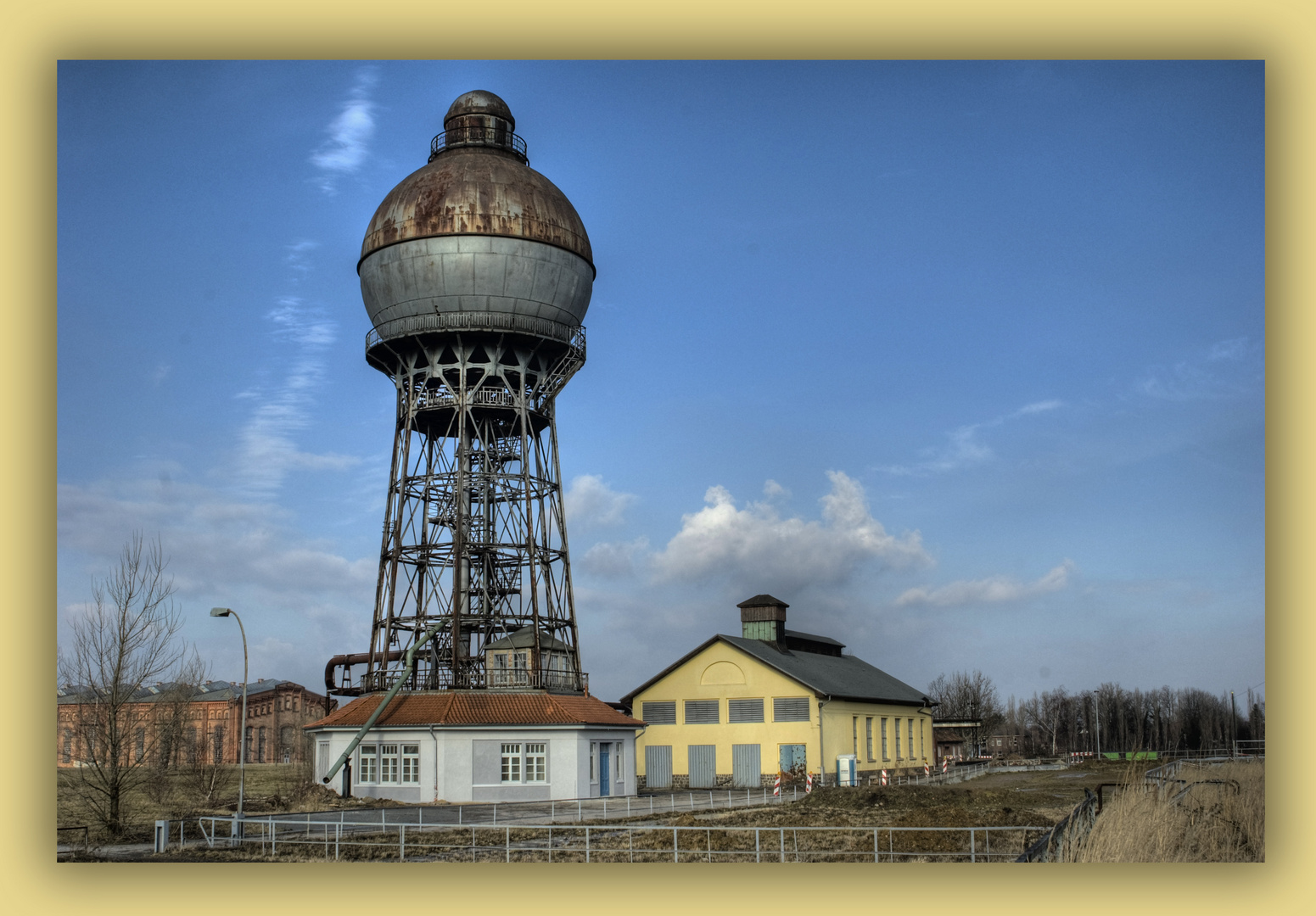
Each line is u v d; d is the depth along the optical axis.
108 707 42.44
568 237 58.25
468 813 45.72
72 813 51.84
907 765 77.38
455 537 55.56
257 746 136.00
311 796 51.38
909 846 34.19
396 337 56.59
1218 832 28.45
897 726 76.88
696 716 66.06
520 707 53.94
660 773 66.25
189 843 36.84
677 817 43.31
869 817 42.31
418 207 56.69
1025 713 157.50
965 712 124.19
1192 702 137.12
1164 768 47.19
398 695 55.00
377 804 50.75
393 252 56.53
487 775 52.31
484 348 57.28
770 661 64.94
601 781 55.75
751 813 44.66
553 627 58.34
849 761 60.50
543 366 59.12
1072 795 53.84
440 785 51.75
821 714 63.31
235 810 50.34
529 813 45.94
